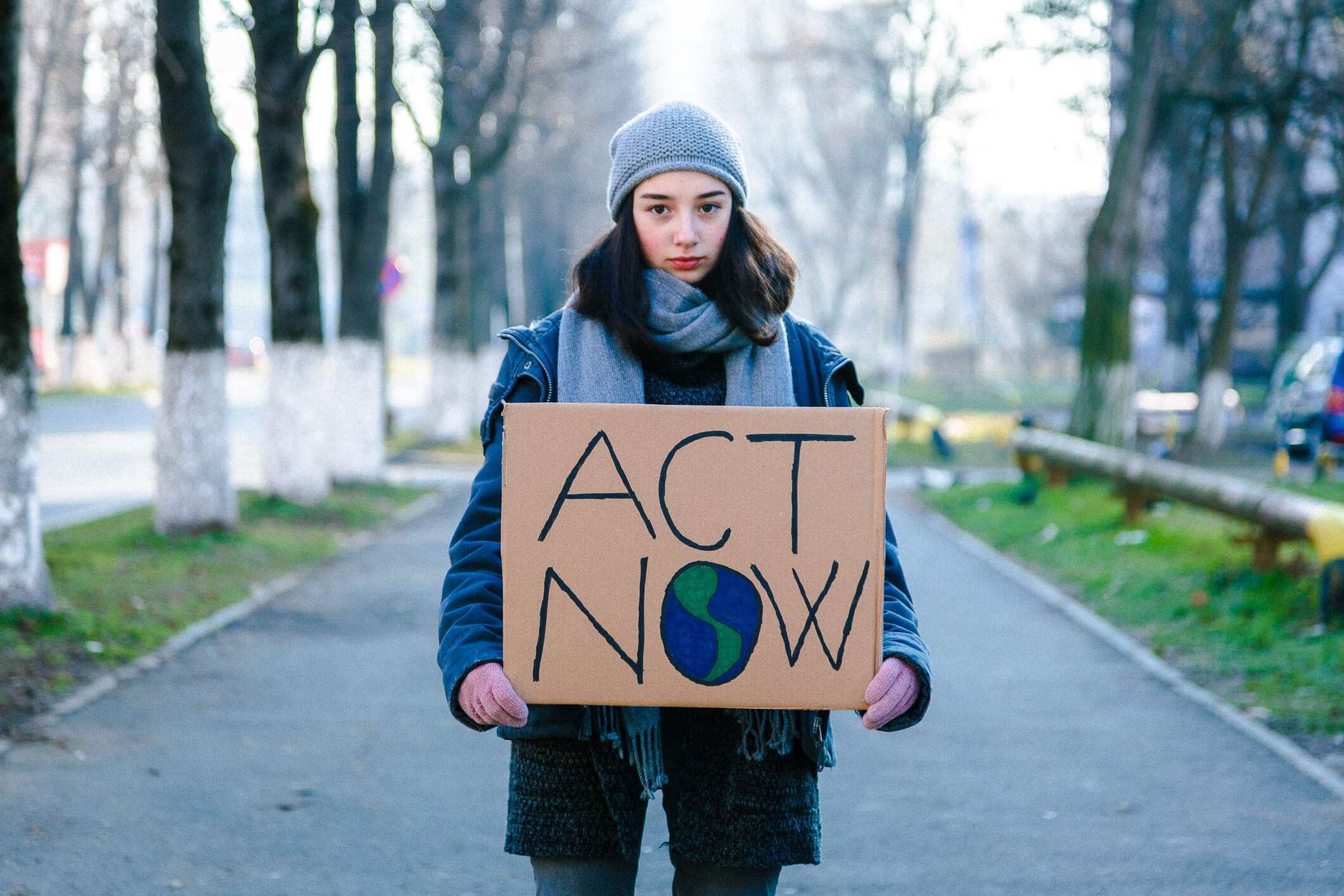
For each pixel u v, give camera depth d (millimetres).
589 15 24281
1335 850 4516
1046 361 64938
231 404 37562
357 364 17484
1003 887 4195
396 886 4184
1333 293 36781
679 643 2072
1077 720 6332
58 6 27766
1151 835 4688
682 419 2072
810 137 53344
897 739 6016
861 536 2070
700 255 2273
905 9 35375
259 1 13125
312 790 5145
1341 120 19266
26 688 6473
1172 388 28953
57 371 42719
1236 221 22297
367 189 17594
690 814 2244
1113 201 16828
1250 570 9055
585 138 33531
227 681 6977
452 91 23625
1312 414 18891
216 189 11359
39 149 36344
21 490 7586
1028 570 11414
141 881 4184
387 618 8891
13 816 4754
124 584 9133
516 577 2078
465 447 24188
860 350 83250
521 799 2219
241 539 11469
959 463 24047
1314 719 6121
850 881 4246
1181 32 19609
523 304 37594
